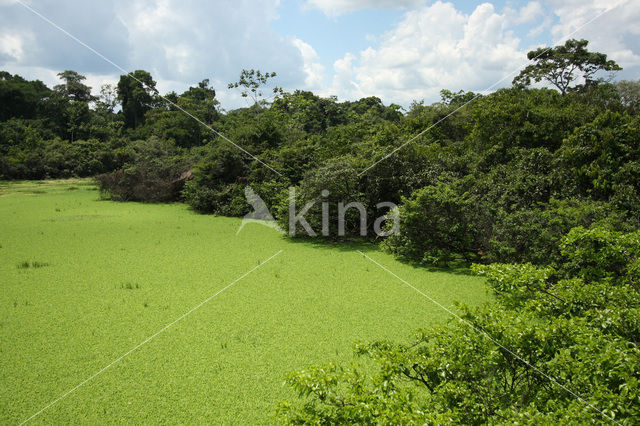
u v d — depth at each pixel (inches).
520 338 104.1
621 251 138.8
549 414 85.3
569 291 127.5
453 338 111.2
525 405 99.0
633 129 349.7
